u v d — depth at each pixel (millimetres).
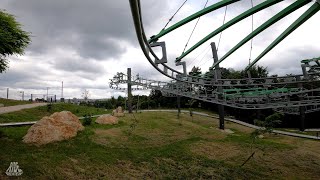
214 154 26062
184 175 19500
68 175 16484
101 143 24078
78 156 19922
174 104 73250
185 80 23422
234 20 14547
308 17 12008
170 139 29828
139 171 19688
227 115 63656
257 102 28094
